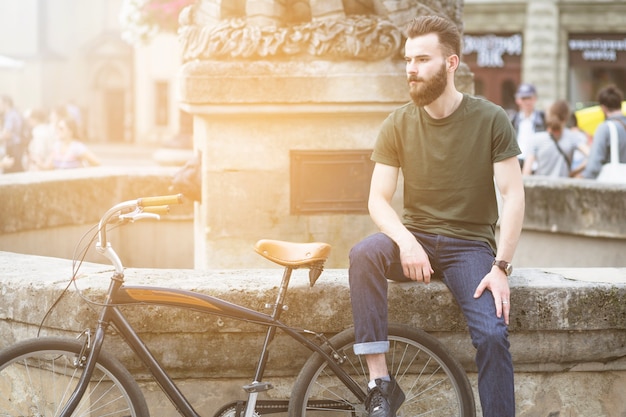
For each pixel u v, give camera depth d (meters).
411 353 5.14
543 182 8.62
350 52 6.67
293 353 5.13
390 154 5.11
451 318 5.12
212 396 5.18
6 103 18.81
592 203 8.40
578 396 5.30
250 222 6.91
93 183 8.73
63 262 5.67
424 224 5.09
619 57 33.09
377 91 6.71
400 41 6.73
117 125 60.28
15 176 8.55
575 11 32.97
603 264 8.45
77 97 61.16
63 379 5.01
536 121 14.14
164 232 9.29
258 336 5.09
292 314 5.07
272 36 6.68
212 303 4.88
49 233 8.38
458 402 5.07
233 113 6.74
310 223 6.92
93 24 61.66
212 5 6.85
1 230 7.84
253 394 4.90
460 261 4.98
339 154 6.88
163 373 4.89
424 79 4.86
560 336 5.18
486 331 4.77
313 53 6.70
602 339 5.20
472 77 6.80
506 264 4.88
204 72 6.69
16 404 5.14
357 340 4.80
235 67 6.70
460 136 4.98
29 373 5.08
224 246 6.92
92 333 4.85
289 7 6.87
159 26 15.09
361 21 6.72
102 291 5.01
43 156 17.14
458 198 5.03
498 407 4.75
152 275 5.28
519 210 4.90
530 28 33.06
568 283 5.15
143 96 56.75
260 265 6.94
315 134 6.87
